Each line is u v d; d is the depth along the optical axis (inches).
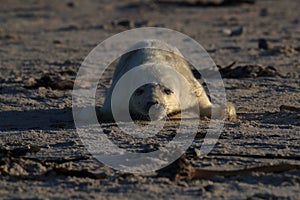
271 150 991.0
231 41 2613.2
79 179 852.0
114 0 4815.5
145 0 4584.2
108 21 3523.6
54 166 912.9
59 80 1737.2
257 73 1802.4
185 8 4084.6
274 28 3043.8
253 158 948.0
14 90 1654.8
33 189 809.5
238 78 1777.8
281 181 832.9
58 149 1030.4
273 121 1219.2
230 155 964.0
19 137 1125.1
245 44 2506.2
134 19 3597.4
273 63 2030.0
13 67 2087.8
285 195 775.7
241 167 901.2
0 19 3720.5
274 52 2244.1
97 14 3949.3
